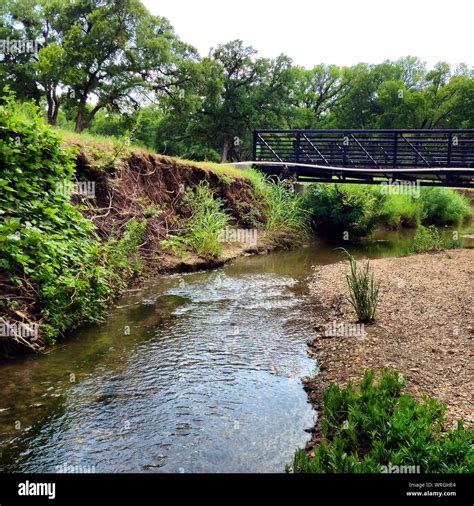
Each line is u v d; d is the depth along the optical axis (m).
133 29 28.95
